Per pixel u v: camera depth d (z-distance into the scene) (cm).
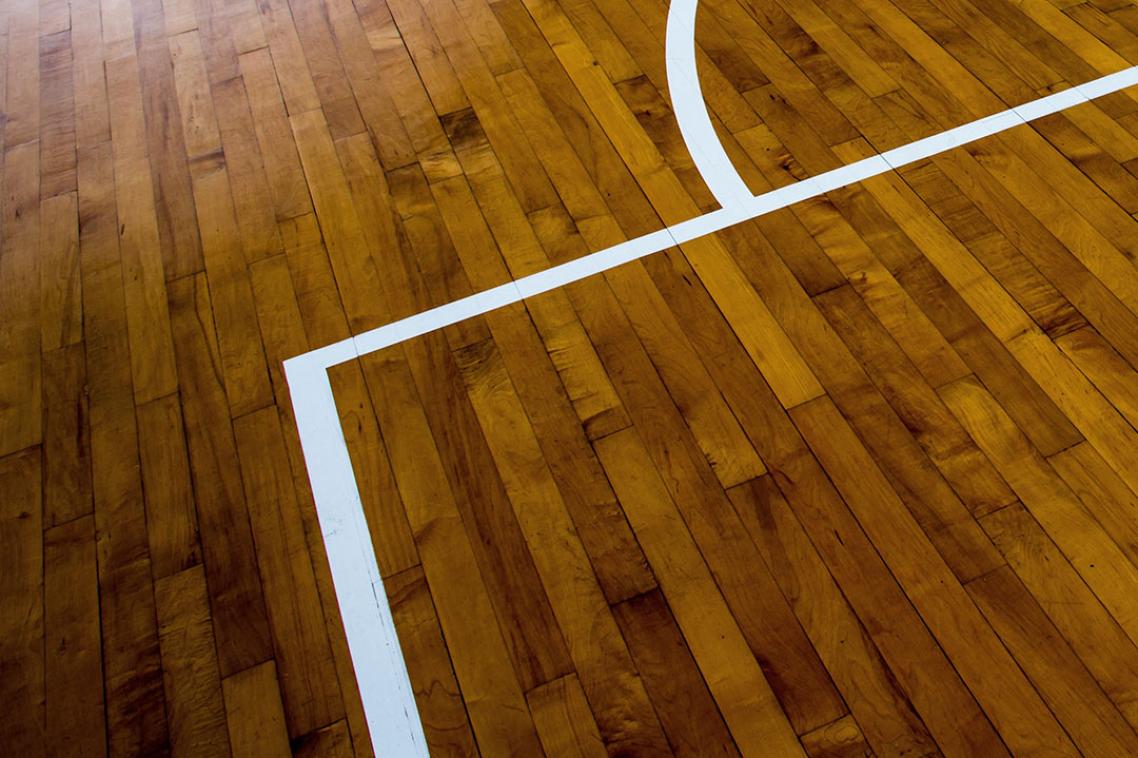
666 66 315
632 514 217
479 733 191
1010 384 229
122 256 283
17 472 237
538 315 255
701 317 249
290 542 219
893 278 251
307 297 266
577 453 228
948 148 279
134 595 214
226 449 237
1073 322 238
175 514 226
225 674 202
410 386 244
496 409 238
